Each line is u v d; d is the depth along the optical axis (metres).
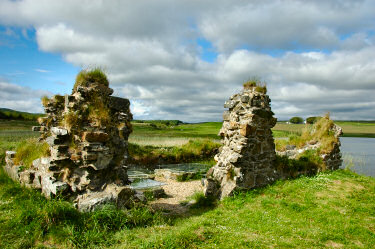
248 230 5.47
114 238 4.70
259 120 8.50
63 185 5.58
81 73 6.39
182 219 6.18
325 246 4.87
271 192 7.97
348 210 6.76
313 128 13.05
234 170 7.98
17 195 6.29
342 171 11.01
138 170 13.46
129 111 7.43
